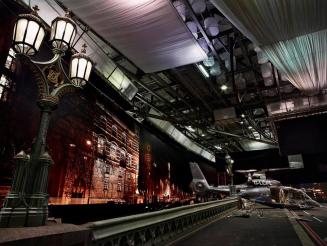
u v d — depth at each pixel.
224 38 14.39
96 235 3.25
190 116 24.25
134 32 7.37
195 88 18.75
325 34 6.77
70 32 3.49
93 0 6.03
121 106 14.23
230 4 5.76
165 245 5.75
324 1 5.43
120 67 13.66
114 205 11.78
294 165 27.64
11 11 7.21
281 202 21.30
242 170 29.48
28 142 7.22
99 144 11.58
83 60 3.59
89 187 10.38
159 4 6.22
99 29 7.21
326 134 14.73
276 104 17.41
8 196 2.59
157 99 21.00
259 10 5.82
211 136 29.05
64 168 8.98
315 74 9.27
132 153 15.21
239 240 6.63
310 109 15.30
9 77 6.91
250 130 27.12
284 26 6.41
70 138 9.55
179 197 22.47
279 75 15.66
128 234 4.33
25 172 2.73
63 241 2.50
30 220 2.55
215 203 12.30
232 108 19.66
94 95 11.69
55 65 3.40
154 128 20.27
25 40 2.91
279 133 15.99
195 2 10.66
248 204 25.05
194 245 6.02
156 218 5.56
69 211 8.90
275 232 7.93
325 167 26.98
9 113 6.73
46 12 8.04
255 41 7.29
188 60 9.32
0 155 6.28
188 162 26.56
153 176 17.86
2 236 1.95
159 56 8.93
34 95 7.67
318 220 11.26
